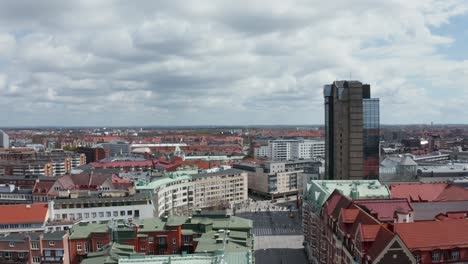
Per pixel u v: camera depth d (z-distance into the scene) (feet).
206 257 345.92
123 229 441.27
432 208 484.33
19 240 460.14
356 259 368.07
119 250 393.91
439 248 343.87
